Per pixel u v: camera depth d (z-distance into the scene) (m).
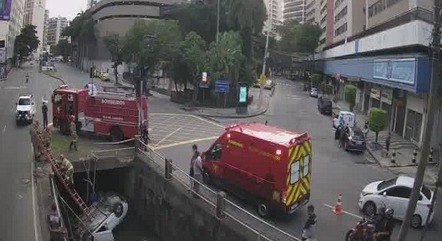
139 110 28.36
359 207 20.22
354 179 25.58
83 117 29.42
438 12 13.77
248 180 18.64
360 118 51.91
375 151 33.09
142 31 66.38
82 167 23.66
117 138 28.72
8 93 56.12
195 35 57.66
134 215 23.80
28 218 16.84
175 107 51.81
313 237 14.96
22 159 24.36
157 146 29.98
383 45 41.09
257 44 100.50
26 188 19.86
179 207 19.61
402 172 27.64
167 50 57.97
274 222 17.98
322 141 36.81
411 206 13.97
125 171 25.23
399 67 34.12
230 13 67.38
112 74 108.50
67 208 20.84
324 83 91.56
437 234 18.20
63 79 85.69
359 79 52.00
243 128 19.67
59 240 15.03
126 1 117.94
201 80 53.38
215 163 20.16
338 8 92.44
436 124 31.86
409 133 37.84
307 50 131.25
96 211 21.27
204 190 18.30
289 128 42.66
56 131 30.77
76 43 153.75
